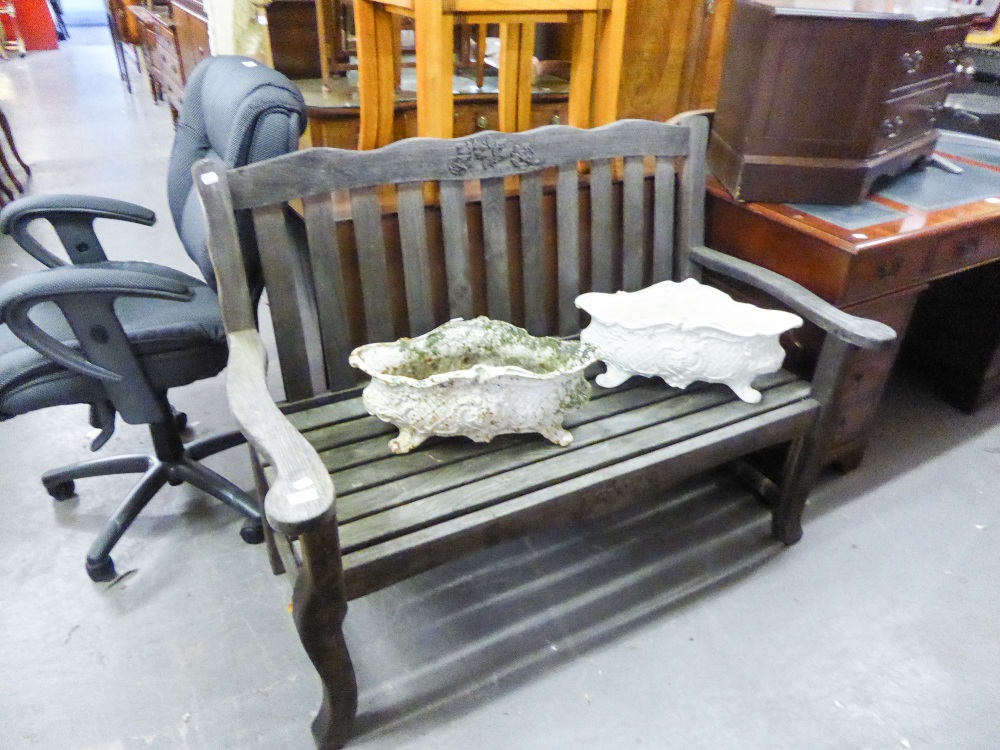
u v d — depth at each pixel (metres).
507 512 1.14
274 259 1.27
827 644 1.43
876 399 1.81
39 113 5.31
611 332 1.43
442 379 1.17
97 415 1.59
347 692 1.16
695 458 1.33
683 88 1.91
